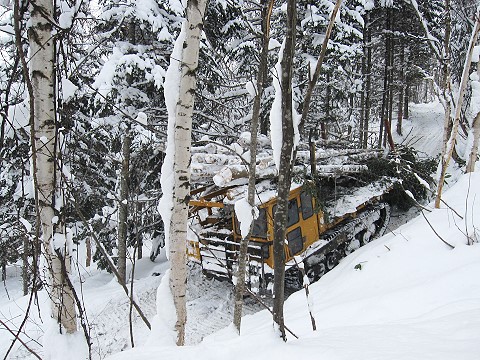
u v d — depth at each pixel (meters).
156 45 9.05
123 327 6.54
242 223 3.62
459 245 5.00
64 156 4.25
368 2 14.62
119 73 8.08
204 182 7.17
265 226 6.52
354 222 8.40
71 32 3.52
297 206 7.15
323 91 13.49
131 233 8.97
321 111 12.91
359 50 12.39
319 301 5.03
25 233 3.30
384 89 18.16
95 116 8.32
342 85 12.80
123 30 8.87
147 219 9.44
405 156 10.80
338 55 11.02
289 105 2.36
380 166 9.82
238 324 3.72
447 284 3.98
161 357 2.50
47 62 3.38
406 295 4.04
